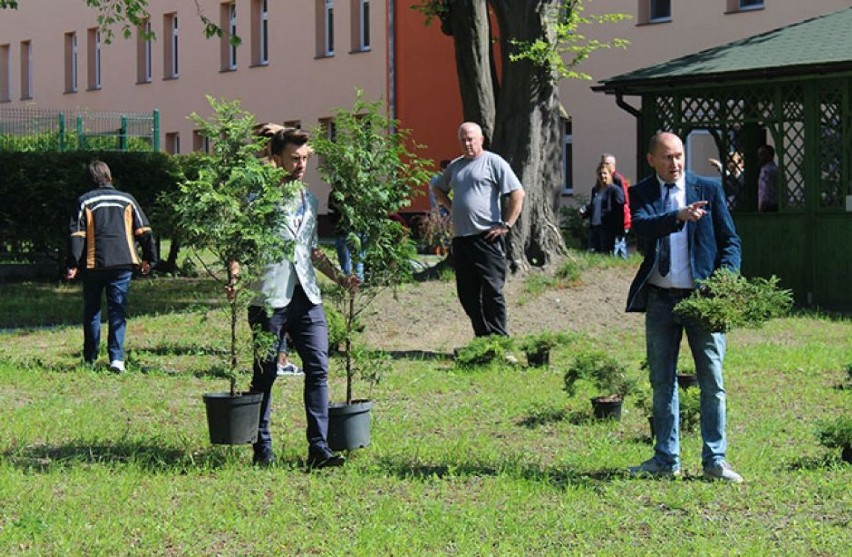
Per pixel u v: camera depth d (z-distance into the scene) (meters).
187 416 10.77
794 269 20.09
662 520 7.20
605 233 22.27
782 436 10.00
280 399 11.62
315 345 8.43
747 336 16.50
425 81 37.47
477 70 19.50
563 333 14.37
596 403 10.55
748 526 7.09
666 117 21.64
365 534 6.80
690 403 9.91
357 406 8.69
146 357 14.43
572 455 9.10
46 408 11.02
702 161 27.77
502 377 12.97
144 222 13.66
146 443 9.41
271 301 8.27
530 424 10.45
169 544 6.67
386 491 7.85
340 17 39.88
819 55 19.59
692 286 8.02
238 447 9.18
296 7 41.53
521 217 19.11
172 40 47.22
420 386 12.41
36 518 6.96
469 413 10.94
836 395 11.95
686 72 20.72
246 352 8.27
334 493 7.76
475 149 13.87
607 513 7.33
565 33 18.97
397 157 8.85
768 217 20.33
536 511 7.39
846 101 19.56
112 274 13.40
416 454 9.01
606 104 34.03
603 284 18.92
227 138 8.30
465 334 16.69
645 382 12.25
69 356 14.60
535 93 19.12
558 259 19.31
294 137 8.43
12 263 25.59
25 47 53.88
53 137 30.83
